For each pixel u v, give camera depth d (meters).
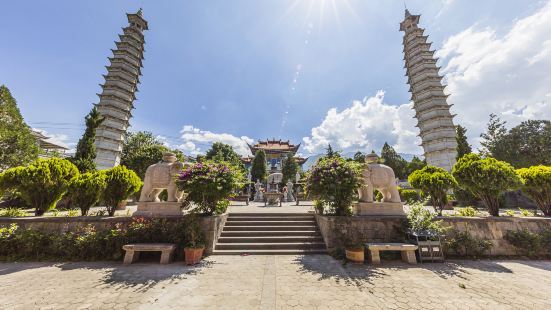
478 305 4.02
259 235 8.55
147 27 42.53
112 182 8.33
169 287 4.77
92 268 6.02
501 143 32.25
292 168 40.06
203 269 5.99
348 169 8.14
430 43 40.62
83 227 7.48
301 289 4.69
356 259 6.53
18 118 19.09
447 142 35.72
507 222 7.91
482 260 7.02
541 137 30.36
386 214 8.38
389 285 4.93
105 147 32.34
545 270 6.07
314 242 8.20
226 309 3.83
